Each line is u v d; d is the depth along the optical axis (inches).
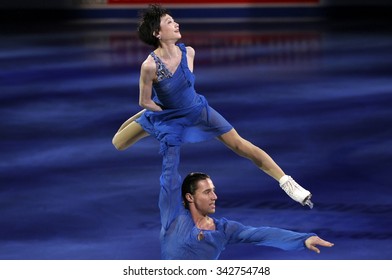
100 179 1152.2
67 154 1291.8
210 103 1643.7
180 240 682.8
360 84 1811.0
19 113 1594.5
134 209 1025.5
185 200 693.9
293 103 1631.4
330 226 954.1
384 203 1028.5
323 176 1145.4
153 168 1202.6
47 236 943.7
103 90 1803.6
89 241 925.8
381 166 1189.1
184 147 1306.6
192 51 721.0
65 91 1801.2
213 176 1151.6
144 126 726.5
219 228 686.5
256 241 676.7
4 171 1203.2
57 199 1070.4
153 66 692.7
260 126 1443.2
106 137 1395.2
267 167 740.0
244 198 1054.4
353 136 1365.7
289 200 1044.5
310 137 1364.4
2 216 1009.5
